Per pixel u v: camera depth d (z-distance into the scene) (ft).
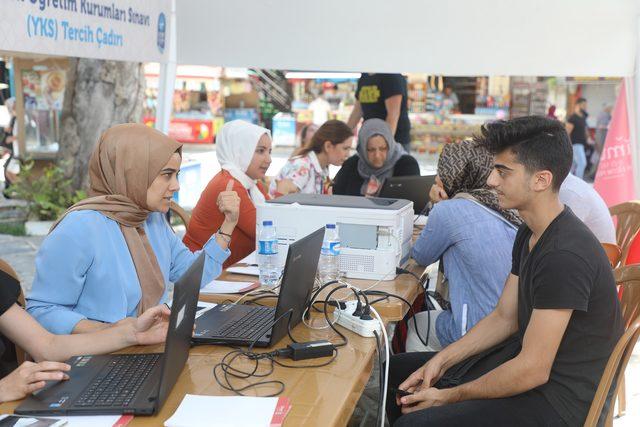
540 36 15.70
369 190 17.53
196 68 50.90
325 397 5.87
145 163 7.63
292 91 52.85
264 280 9.60
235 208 9.53
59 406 5.50
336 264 9.71
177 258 9.02
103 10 12.46
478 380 7.02
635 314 8.55
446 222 9.25
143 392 5.75
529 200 6.82
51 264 7.27
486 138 6.93
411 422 6.91
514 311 7.88
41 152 29.55
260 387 6.05
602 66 15.58
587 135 42.01
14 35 10.10
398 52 16.33
